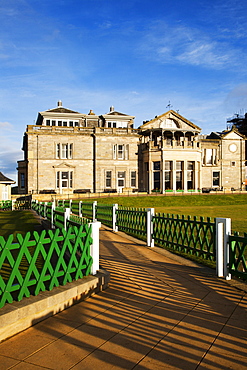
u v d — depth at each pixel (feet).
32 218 71.41
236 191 152.66
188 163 155.02
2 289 15.98
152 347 14.28
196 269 28.09
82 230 22.02
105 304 19.58
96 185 148.97
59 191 144.05
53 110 155.33
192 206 111.14
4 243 16.16
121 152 154.20
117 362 13.10
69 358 13.41
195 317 17.65
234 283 23.94
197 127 164.45
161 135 155.63
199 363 12.99
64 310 18.56
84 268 21.68
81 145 149.07
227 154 174.19
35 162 143.13
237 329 16.10
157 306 19.30
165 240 37.32
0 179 127.44
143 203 115.96
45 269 18.39
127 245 39.91
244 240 23.41
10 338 15.15
